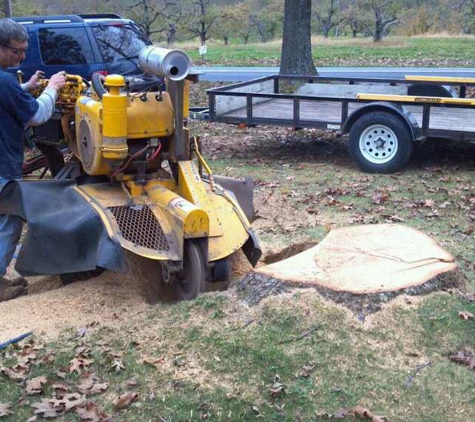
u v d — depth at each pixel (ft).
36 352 12.98
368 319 12.98
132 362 12.52
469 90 42.50
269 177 27.89
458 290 13.99
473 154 31.09
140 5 111.65
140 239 14.17
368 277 13.87
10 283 16.94
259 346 12.57
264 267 14.60
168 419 11.04
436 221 21.56
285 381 11.80
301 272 14.16
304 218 22.18
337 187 25.96
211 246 14.37
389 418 10.98
